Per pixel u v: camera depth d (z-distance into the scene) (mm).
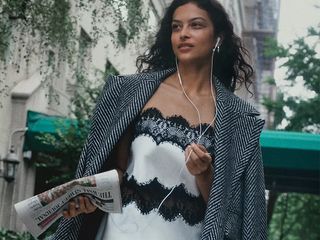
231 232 2051
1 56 9242
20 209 1992
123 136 2170
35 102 13188
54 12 9312
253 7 56438
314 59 19625
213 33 2309
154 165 2082
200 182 2057
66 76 14359
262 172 2199
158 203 2053
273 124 19750
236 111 2186
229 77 2541
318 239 21641
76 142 10648
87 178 1979
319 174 12773
